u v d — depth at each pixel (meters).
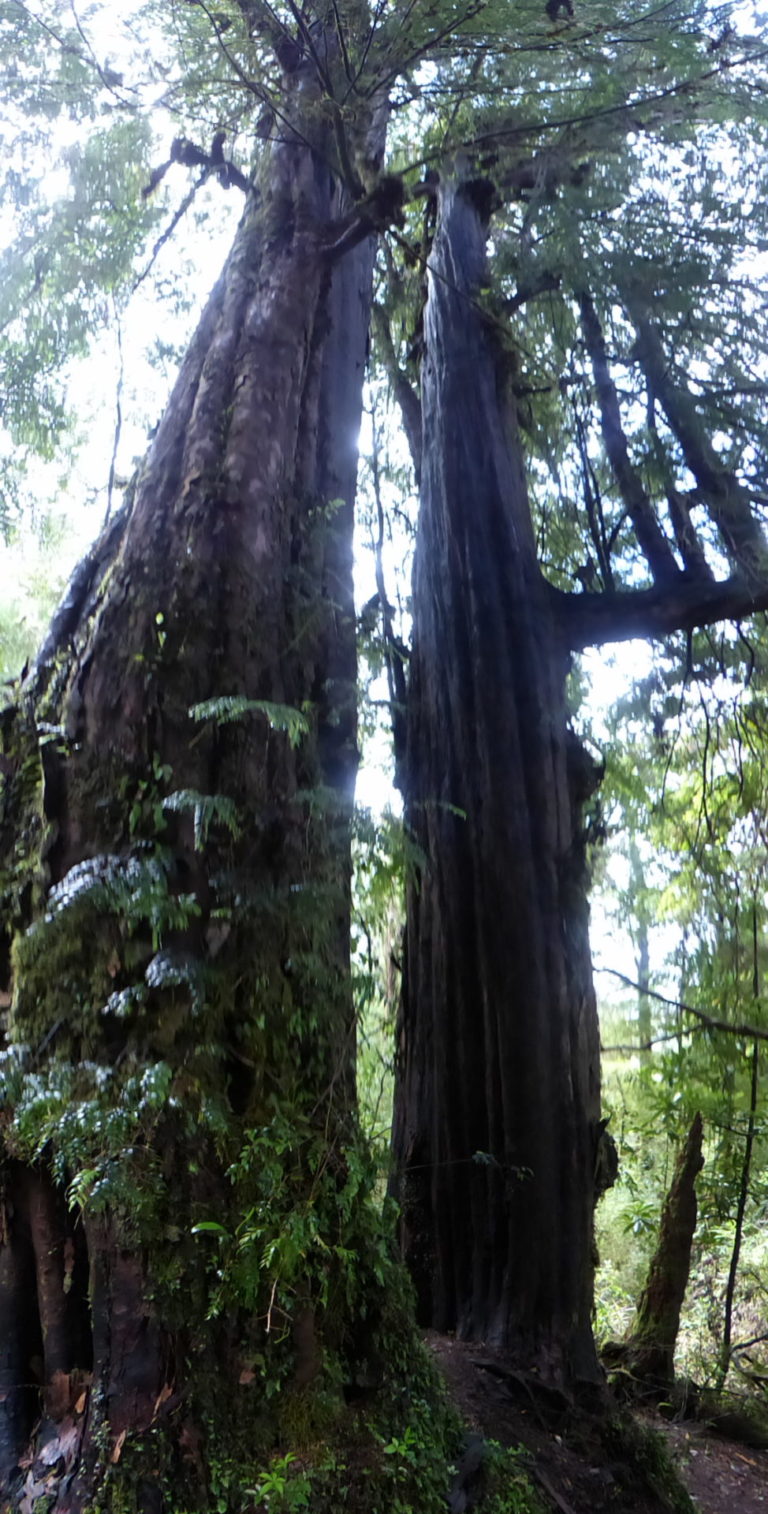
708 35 6.11
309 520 4.12
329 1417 3.00
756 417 7.15
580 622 6.73
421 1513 2.99
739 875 9.02
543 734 6.21
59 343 6.45
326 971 3.46
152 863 3.09
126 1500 2.61
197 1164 2.91
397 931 6.78
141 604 3.49
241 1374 2.87
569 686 8.17
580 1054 5.75
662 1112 7.94
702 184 6.98
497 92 6.48
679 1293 7.23
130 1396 2.73
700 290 6.95
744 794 8.86
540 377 7.77
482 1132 5.65
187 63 5.55
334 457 4.50
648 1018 8.77
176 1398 2.75
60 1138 2.79
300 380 4.29
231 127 5.19
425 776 6.43
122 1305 2.78
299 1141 3.10
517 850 5.89
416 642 6.84
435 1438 3.31
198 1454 2.73
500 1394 4.74
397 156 8.21
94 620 3.58
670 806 9.73
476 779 6.10
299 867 3.48
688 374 7.20
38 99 5.47
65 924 3.10
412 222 8.93
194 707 3.22
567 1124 5.54
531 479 8.39
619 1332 8.49
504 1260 5.34
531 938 5.75
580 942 5.97
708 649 8.17
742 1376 7.64
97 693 3.39
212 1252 2.87
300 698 3.79
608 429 7.30
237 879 3.25
